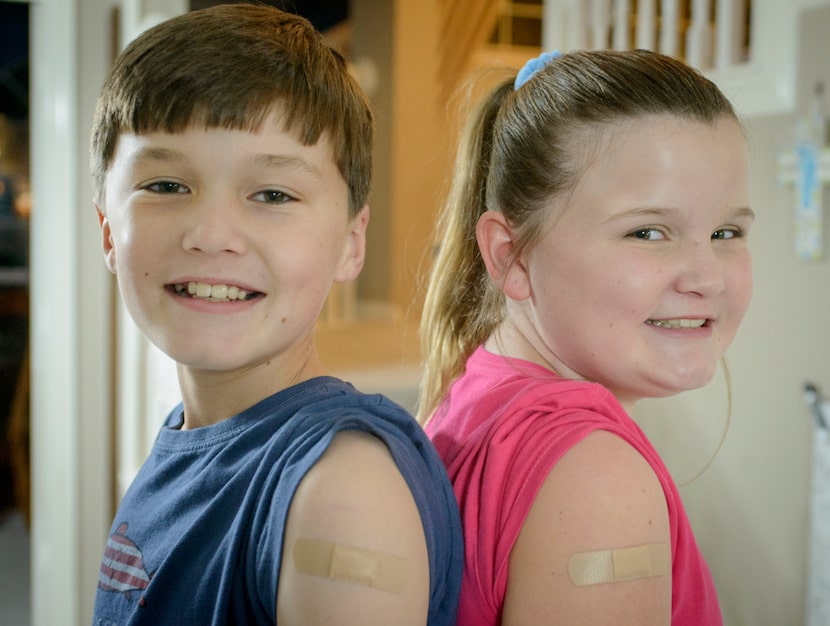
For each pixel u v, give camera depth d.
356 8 6.22
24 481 3.94
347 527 0.61
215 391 0.78
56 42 2.51
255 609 0.65
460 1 4.92
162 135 0.70
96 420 2.61
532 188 0.84
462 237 1.03
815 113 2.04
